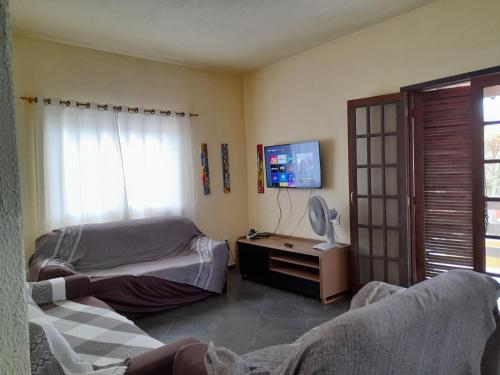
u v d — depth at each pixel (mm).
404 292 1204
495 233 2889
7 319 431
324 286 3561
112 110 3973
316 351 973
